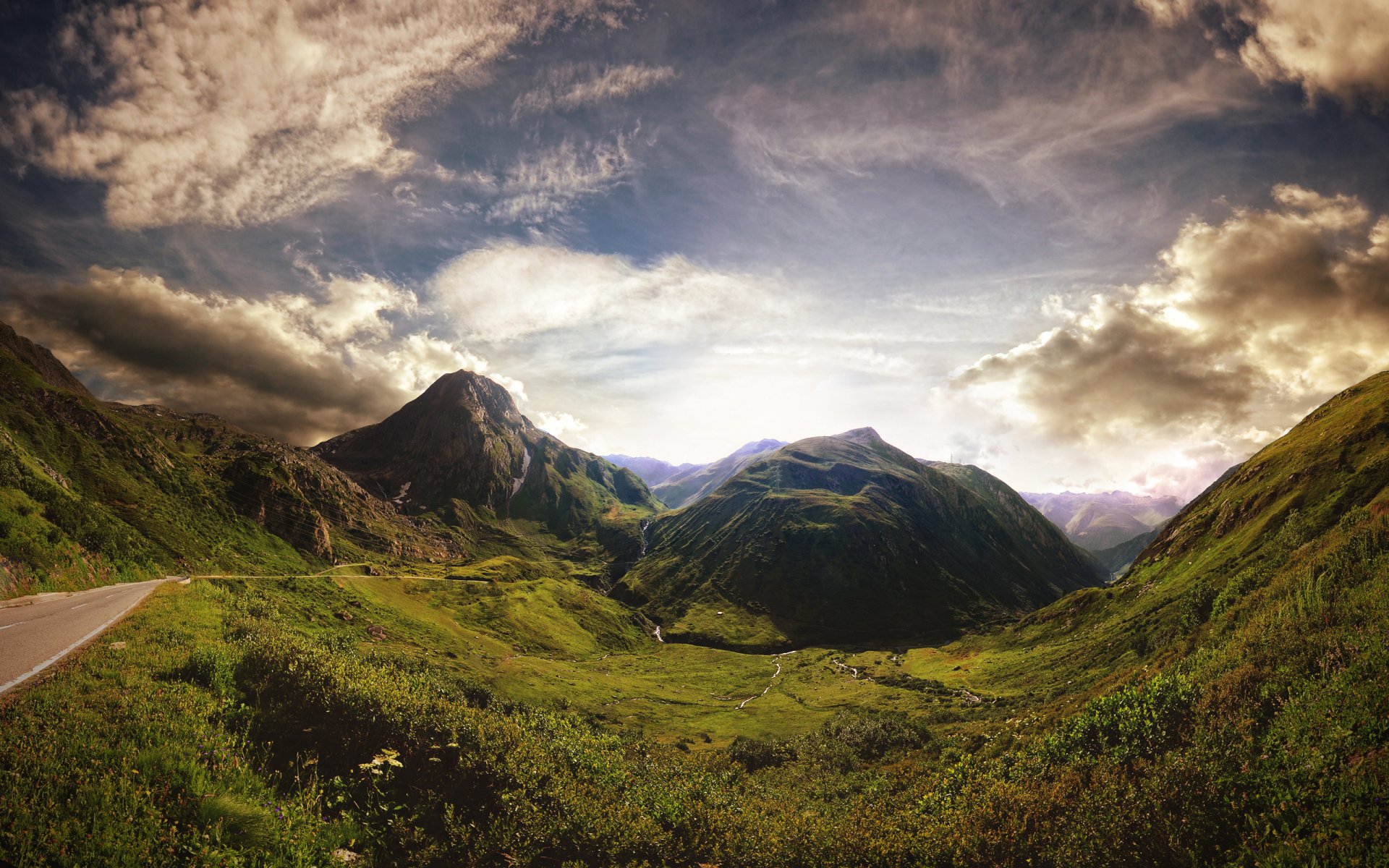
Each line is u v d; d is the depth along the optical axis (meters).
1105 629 126.56
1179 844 11.01
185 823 9.89
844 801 28.52
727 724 115.19
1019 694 106.31
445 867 12.09
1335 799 10.24
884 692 140.62
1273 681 14.81
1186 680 16.81
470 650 134.88
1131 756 14.80
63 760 10.48
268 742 14.50
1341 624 15.98
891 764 41.47
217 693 16.64
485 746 15.29
